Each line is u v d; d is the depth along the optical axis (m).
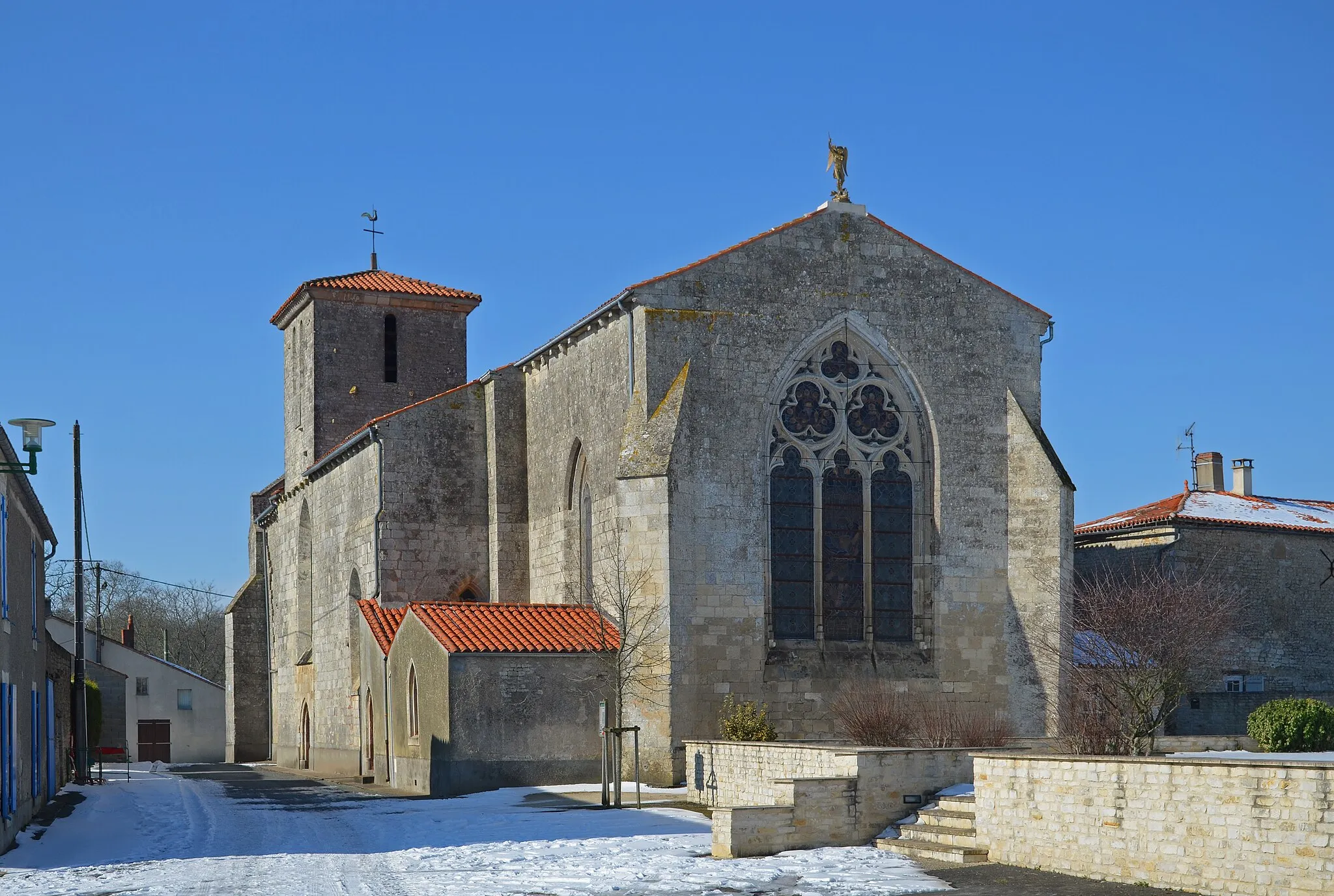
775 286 39.12
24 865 24.52
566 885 21.12
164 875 22.70
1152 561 46.75
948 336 40.81
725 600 37.38
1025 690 39.78
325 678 50.88
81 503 46.47
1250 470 54.62
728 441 38.03
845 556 39.31
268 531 63.28
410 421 45.12
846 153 40.47
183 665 126.06
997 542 40.56
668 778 35.94
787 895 20.14
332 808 33.28
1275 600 47.41
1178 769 19.69
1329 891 17.53
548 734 36.16
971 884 20.78
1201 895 19.17
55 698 39.06
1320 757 28.31
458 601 44.56
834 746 28.28
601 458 39.78
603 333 40.03
